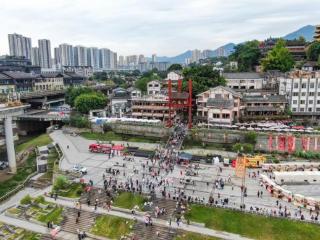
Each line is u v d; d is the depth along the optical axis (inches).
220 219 2432.3
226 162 3526.1
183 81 5477.4
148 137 4687.5
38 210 2768.2
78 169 3479.3
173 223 2442.2
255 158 3435.0
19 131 6033.5
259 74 6008.9
